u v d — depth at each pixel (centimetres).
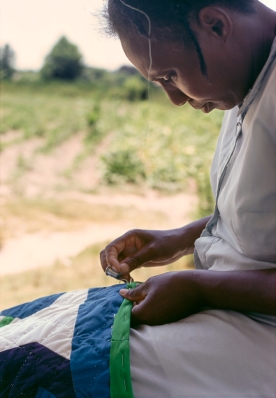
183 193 672
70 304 135
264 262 117
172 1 111
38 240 497
